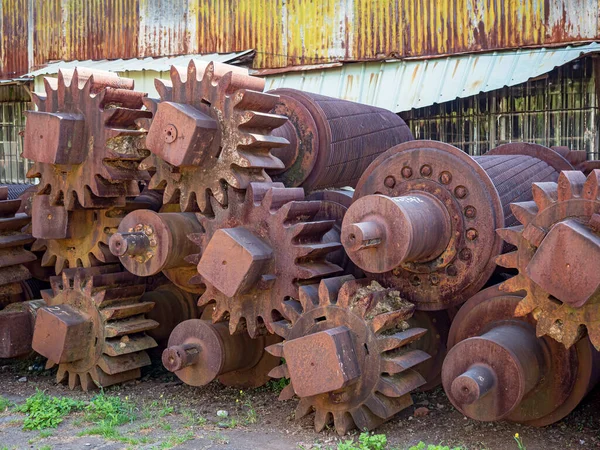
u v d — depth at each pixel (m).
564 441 5.22
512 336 4.99
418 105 13.77
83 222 7.16
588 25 12.66
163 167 6.34
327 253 6.02
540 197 4.73
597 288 4.27
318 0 15.48
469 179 5.51
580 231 4.34
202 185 6.15
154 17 17.41
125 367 6.89
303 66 15.63
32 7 18.95
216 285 5.75
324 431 5.59
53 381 7.34
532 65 12.83
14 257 7.49
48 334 6.84
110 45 18.02
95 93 6.79
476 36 13.77
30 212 7.87
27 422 5.85
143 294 7.29
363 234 5.02
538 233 4.68
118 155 6.60
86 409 6.25
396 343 5.25
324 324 5.57
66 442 5.49
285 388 5.78
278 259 5.84
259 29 16.19
